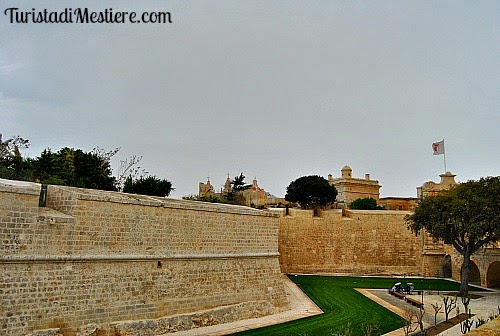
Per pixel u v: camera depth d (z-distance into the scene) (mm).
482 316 28266
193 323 24203
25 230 18406
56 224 19469
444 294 39500
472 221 37719
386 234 56906
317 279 49156
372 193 102062
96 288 20594
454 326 25109
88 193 21750
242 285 28516
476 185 40812
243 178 87750
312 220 56156
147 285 22828
